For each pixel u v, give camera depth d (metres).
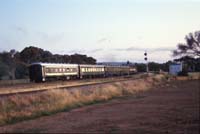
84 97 33.72
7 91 38.22
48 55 131.62
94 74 84.19
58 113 24.94
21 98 26.98
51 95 29.91
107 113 23.92
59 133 15.83
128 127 17.44
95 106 29.42
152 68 178.75
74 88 41.69
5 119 21.48
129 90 46.91
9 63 87.62
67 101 29.80
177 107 26.31
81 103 31.00
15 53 122.38
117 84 48.41
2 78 77.81
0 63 81.88
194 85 59.72
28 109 24.77
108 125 18.17
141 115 22.28
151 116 21.66
